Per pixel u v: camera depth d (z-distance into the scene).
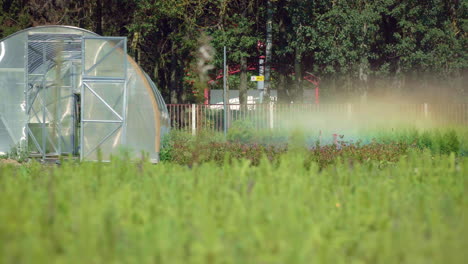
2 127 37.12
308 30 59.69
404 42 60.19
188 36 59.47
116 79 35.06
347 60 60.56
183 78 62.97
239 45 61.62
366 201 9.84
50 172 13.54
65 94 40.59
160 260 6.96
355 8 60.91
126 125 35.19
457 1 65.44
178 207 9.20
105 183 11.23
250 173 12.93
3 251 7.21
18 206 8.84
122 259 7.24
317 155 27.62
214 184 11.02
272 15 66.12
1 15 61.19
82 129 35.22
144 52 69.31
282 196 9.95
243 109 45.03
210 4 63.19
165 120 41.25
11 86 37.31
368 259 7.44
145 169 13.27
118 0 63.09
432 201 10.32
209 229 7.74
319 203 9.82
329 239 8.12
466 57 62.00
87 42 35.22
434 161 15.76
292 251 7.01
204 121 44.44
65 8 59.66
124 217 9.08
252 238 7.75
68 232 8.27
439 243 7.62
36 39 36.53
